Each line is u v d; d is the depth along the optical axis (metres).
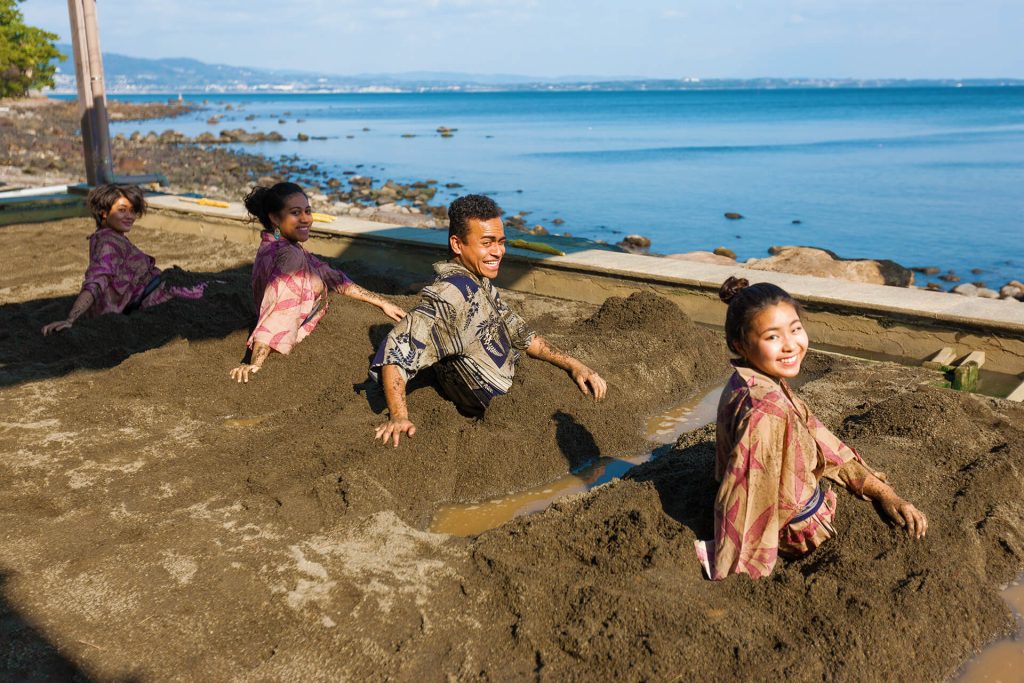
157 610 2.98
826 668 2.62
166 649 2.79
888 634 2.73
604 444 4.52
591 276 7.36
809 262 9.41
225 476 4.00
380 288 7.70
